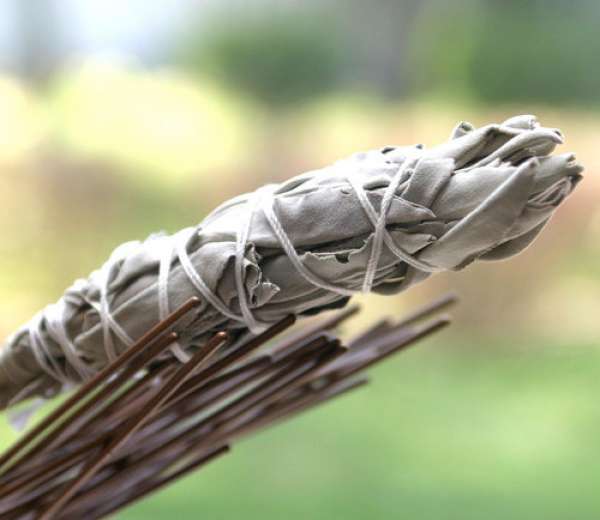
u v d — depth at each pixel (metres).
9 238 1.04
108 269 0.28
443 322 0.31
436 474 0.83
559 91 1.47
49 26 1.46
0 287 1.02
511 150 0.26
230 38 1.54
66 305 0.28
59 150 1.14
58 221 1.06
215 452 0.31
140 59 1.52
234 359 0.28
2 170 1.05
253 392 0.30
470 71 1.50
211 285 0.27
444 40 1.53
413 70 1.55
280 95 1.54
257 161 1.19
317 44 1.56
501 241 0.26
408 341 0.31
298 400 0.32
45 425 0.28
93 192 1.08
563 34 1.49
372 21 1.58
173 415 0.30
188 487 0.79
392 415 0.98
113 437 0.28
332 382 0.31
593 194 1.12
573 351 1.13
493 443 0.91
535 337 1.14
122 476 0.30
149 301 0.27
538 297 1.13
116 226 1.09
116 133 1.22
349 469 0.84
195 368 0.27
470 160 0.26
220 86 1.51
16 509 0.30
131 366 0.27
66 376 0.29
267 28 1.57
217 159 1.21
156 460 0.31
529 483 0.81
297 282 0.27
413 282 0.27
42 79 1.40
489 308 1.13
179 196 1.15
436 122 1.33
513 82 1.48
